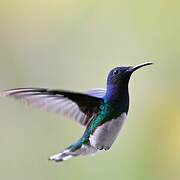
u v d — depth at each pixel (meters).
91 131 7.79
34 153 11.74
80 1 13.39
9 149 11.85
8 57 13.26
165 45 12.37
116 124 7.64
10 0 13.57
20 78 13.16
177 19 12.41
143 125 11.80
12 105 12.15
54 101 7.54
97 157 11.14
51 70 13.19
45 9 13.49
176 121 11.72
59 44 13.34
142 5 12.80
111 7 13.16
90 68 13.04
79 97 7.66
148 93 12.12
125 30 12.91
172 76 12.12
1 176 11.49
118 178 10.98
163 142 11.58
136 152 11.36
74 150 8.10
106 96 7.73
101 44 13.09
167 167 11.30
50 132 11.86
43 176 11.38
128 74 7.61
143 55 12.54
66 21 13.40
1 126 12.05
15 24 13.48
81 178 11.03
